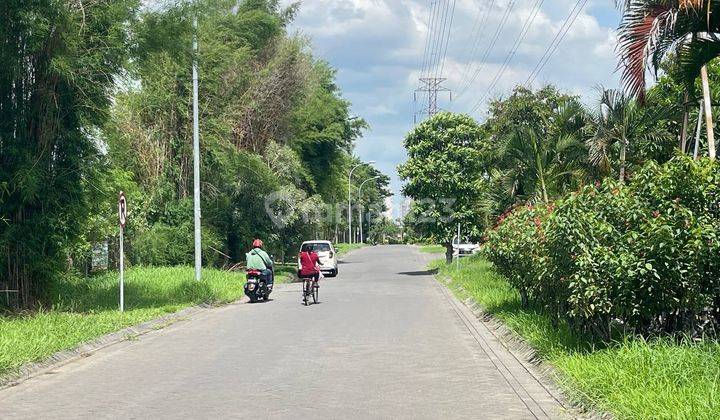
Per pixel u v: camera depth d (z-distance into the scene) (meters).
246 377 12.59
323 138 59.91
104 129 24.31
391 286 36.97
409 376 12.66
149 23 24.05
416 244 146.12
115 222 35.03
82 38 22.12
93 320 19.61
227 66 43.16
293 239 51.84
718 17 14.62
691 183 11.74
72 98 23.03
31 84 22.47
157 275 33.19
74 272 28.77
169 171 41.81
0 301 21.73
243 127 47.75
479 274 35.22
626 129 26.45
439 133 48.97
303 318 22.33
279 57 49.34
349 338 17.67
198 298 27.83
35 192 22.00
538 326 15.99
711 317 12.41
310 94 52.62
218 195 43.91
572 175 29.34
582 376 10.82
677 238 11.29
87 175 23.81
